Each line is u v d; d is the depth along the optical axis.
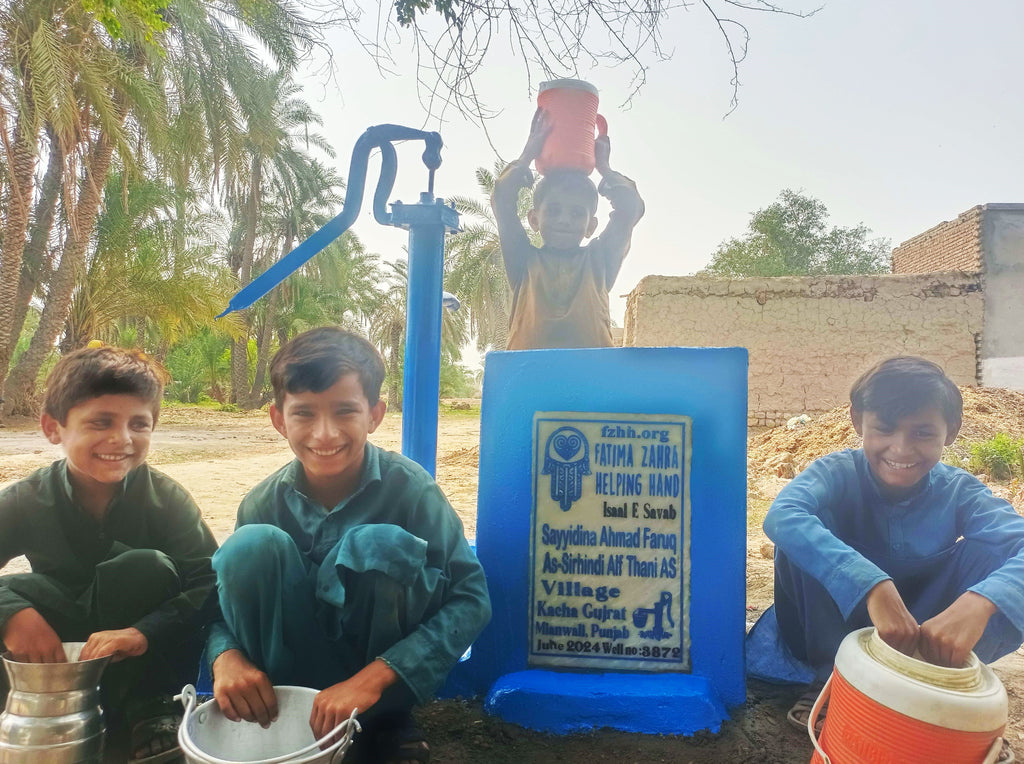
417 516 2.03
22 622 1.87
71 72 14.10
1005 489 7.11
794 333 14.52
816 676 2.30
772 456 10.06
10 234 16.86
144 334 37.31
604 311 3.24
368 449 2.11
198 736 1.67
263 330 39.19
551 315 3.16
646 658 2.30
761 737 2.14
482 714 2.24
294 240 35.38
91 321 20.47
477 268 32.09
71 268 18.30
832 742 1.73
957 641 1.75
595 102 3.25
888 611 1.82
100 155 17.64
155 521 2.15
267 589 1.78
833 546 1.98
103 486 2.11
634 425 2.32
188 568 2.10
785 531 2.08
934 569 2.16
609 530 2.32
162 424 21.02
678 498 2.30
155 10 4.88
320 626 1.88
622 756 2.02
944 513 2.20
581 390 2.35
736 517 2.29
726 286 14.71
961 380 14.05
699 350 2.31
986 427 9.99
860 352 14.33
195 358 42.31
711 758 2.01
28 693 1.74
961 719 1.54
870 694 1.63
